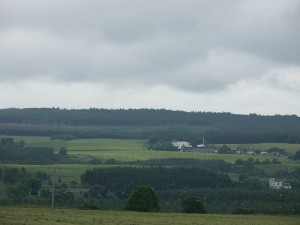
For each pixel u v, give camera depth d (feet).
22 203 512.22
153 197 448.65
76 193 620.49
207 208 555.69
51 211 336.08
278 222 338.13
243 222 329.52
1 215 274.16
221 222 322.96
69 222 263.08
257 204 574.97
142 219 313.73
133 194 447.42
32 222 248.11
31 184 602.85
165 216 355.77
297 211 513.04
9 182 591.78
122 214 353.10
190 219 336.08
